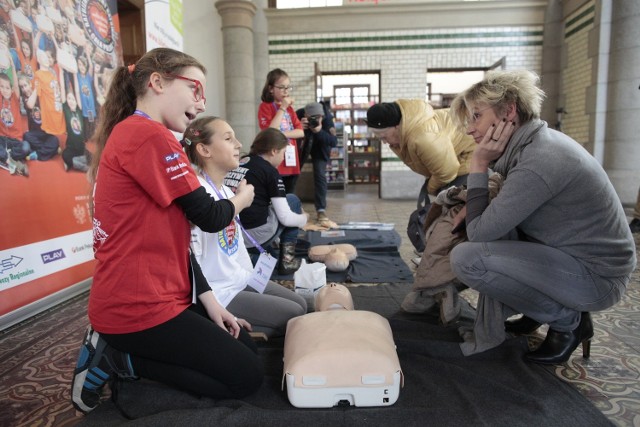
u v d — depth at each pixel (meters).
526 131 1.60
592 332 1.77
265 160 2.91
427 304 2.33
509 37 7.55
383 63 7.75
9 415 1.50
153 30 3.24
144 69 1.33
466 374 1.64
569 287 1.59
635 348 1.91
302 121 5.07
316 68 7.47
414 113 2.85
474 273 1.69
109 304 1.31
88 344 1.41
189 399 1.48
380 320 1.70
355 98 13.44
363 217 5.97
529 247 1.63
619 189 6.10
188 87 1.35
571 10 6.98
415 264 3.32
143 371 1.42
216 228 1.41
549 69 7.47
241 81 7.30
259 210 2.88
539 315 1.70
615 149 6.11
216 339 1.41
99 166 1.30
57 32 2.70
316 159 5.34
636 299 2.54
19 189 2.39
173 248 1.35
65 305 2.65
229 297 1.82
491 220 1.60
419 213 3.01
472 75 13.94
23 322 2.38
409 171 8.06
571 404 1.45
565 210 1.58
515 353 1.80
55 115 2.66
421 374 1.67
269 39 7.81
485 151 1.70
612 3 6.06
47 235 2.57
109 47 3.22
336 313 1.72
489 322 1.78
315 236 4.25
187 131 1.71
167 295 1.34
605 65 6.21
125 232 1.28
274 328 2.00
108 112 1.39
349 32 7.72
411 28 7.64
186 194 1.29
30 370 1.83
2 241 2.27
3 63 2.30
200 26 6.94
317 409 1.43
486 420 1.37
